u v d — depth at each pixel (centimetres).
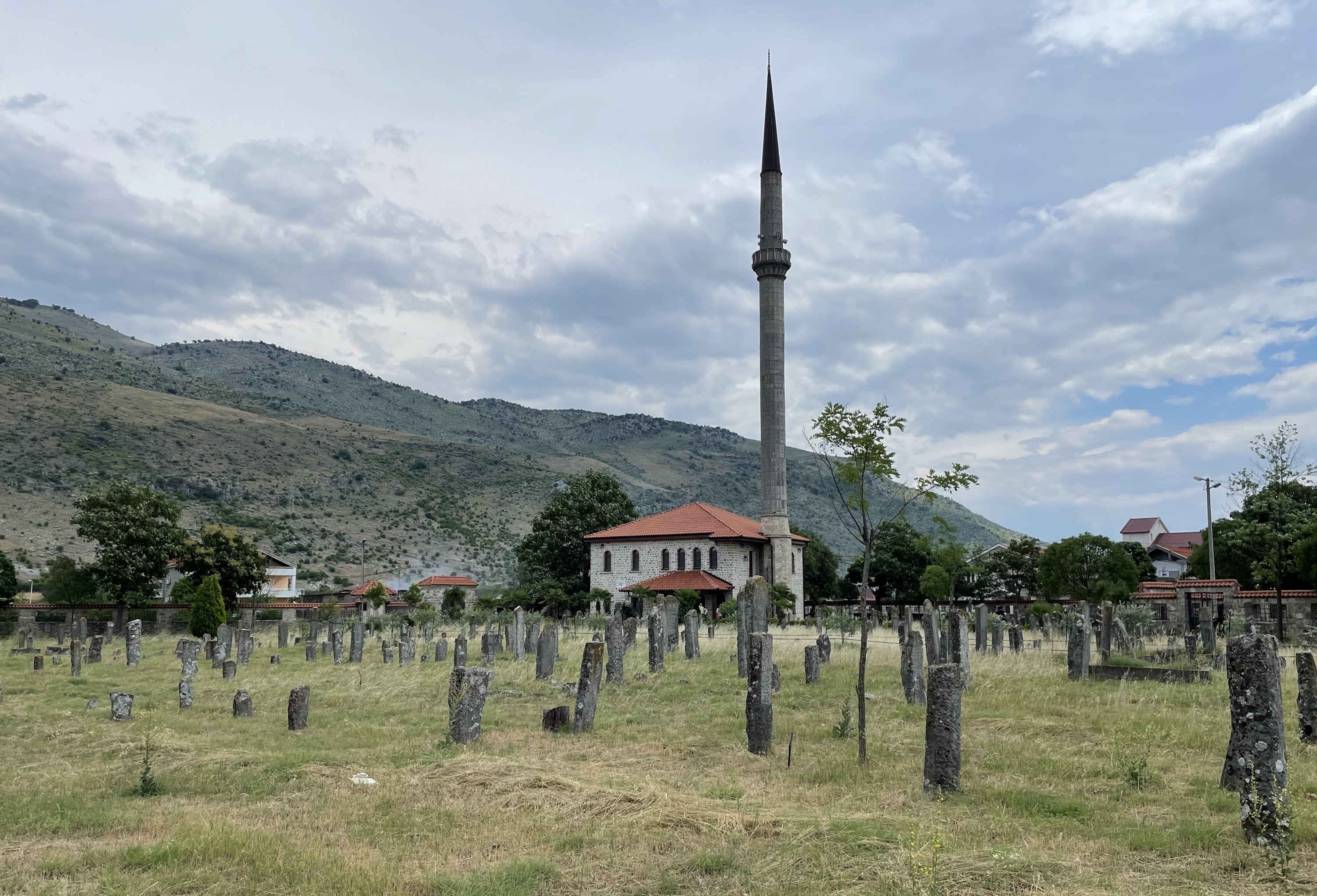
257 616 6594
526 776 1288
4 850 1017
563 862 962
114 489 6312
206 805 1230
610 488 9625
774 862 923
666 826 1073
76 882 896
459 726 1653
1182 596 4594
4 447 12456
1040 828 1038
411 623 5366
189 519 12238
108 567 6100
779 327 8406
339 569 12375
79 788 1345
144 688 2669
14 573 6050
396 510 15225
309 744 1677
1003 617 5200
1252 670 1042
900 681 2403
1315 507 5484
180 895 862
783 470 8381
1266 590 4784
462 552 14238
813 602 9412
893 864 879
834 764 1403
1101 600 5447
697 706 2094
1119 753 1401
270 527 13038
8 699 2433
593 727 1786
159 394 17250
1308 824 980
